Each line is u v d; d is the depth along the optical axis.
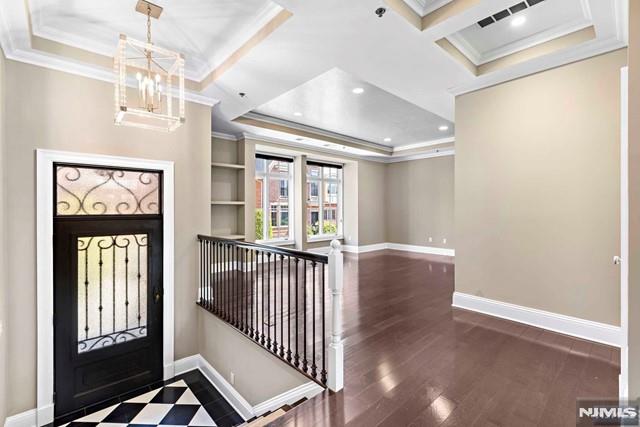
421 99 3.82
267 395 2.73
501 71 3.08
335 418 1.79
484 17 2.25
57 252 2.94
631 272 1.32
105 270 3.21
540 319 3.04
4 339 2.55
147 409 3.07
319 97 4.54
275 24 2.41
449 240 7.82
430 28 2.37
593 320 2.74
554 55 2.79
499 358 2.47
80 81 3.01
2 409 2.50
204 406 3.13
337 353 2.07
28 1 2.34
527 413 1.81
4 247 2.55
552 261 2.96
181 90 2.28
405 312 3.58
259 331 3.12
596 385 2.08
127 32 2.78
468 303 3.60
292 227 7.72
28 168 2.73
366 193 8.67
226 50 3.04
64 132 2.92
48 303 2.84
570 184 2.85
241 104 4.07
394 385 2.12
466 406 1.88
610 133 2.64
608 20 2.30
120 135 3.24
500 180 3.30
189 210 3.75
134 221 3.38
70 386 3.00
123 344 3.31
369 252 8.47
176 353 3.65
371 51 2.71
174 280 3.63
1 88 2.46
